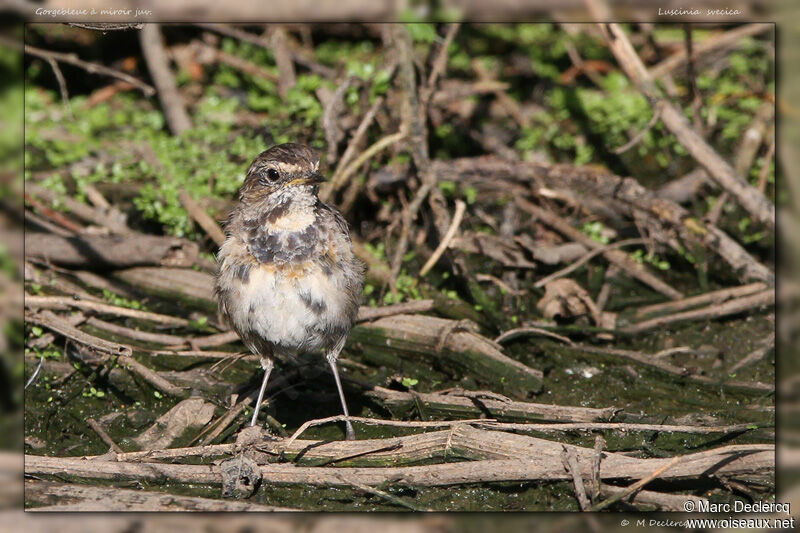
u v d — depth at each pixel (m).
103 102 15.67
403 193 13.08
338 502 8.57
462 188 13.32
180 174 13.45
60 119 14.92
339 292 8.91
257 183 9.05
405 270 12.30
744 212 13.08
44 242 11.69
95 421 9.73
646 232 12.58
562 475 8.50
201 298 11.54
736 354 10.97
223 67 15.98
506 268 12.28
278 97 15.28
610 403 10.26
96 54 15.98
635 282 12.10
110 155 14.02
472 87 14.73
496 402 9.76
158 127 15.15
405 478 8.63
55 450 9.45
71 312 11.01
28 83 15.74
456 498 8.61
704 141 12.17
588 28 16.34
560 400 10.30
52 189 13.13
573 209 13.04
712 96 15.30
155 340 10.88
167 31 16.16
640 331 11.32
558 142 14.71
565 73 16.16
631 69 11.98
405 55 12.40
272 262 8.80
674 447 9.38
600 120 14.99
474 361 10.57
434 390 10.45
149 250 11.82
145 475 8.76
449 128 14.64
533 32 16.78
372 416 10.01
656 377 10.59
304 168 8.92
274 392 10.17
